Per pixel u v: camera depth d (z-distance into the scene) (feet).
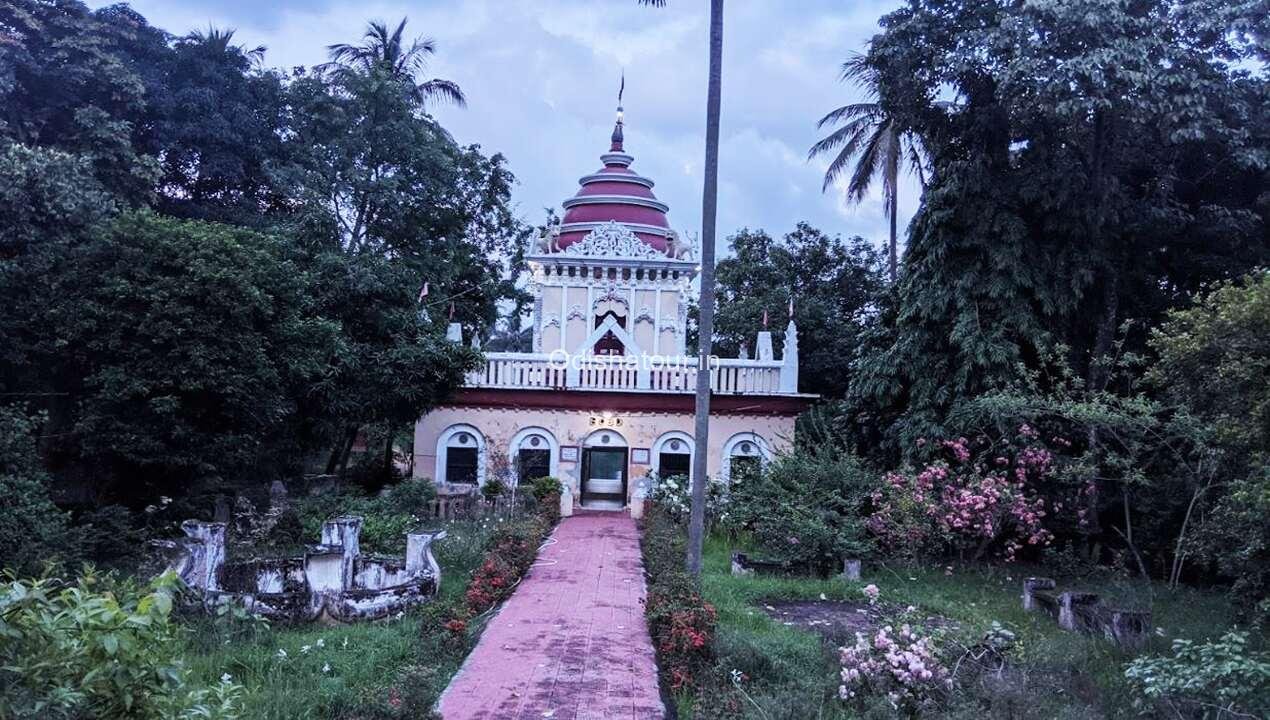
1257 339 31.07
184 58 77.82
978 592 44.34
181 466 45.24
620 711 25.57
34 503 36.01
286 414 52.70
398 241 78.89
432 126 83.05
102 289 43.39
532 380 71.56
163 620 13.38
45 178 46.83
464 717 24.70
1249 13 47.03
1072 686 26.86
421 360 60.23
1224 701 23.36
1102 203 52.11
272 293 49.42
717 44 39.47
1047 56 48.65
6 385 47.29
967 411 51.52
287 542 47.37
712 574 45.44
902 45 55.06
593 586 43.01
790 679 26.73
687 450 71.36
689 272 79.00
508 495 62.80
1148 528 50.21
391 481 79.92
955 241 55.31
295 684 25.99
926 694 24.41
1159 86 47.14
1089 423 44.68
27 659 12.22
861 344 66.54
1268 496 26.91
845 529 48.08
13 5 60.18
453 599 36.73
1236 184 56.54
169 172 75.92
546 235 80.18
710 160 39.60
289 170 72.28
